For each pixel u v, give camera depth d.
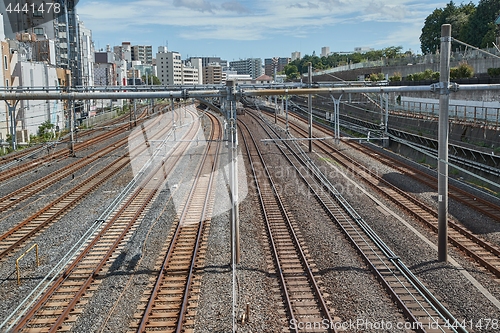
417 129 32.91
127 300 10.78
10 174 24.67
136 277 12.08
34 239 15.20
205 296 10.96
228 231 15.73
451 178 22.83
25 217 17.25
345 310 10.19
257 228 16.16
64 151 32.31
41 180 23.67
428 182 21.98
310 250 13.86
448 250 13.81
